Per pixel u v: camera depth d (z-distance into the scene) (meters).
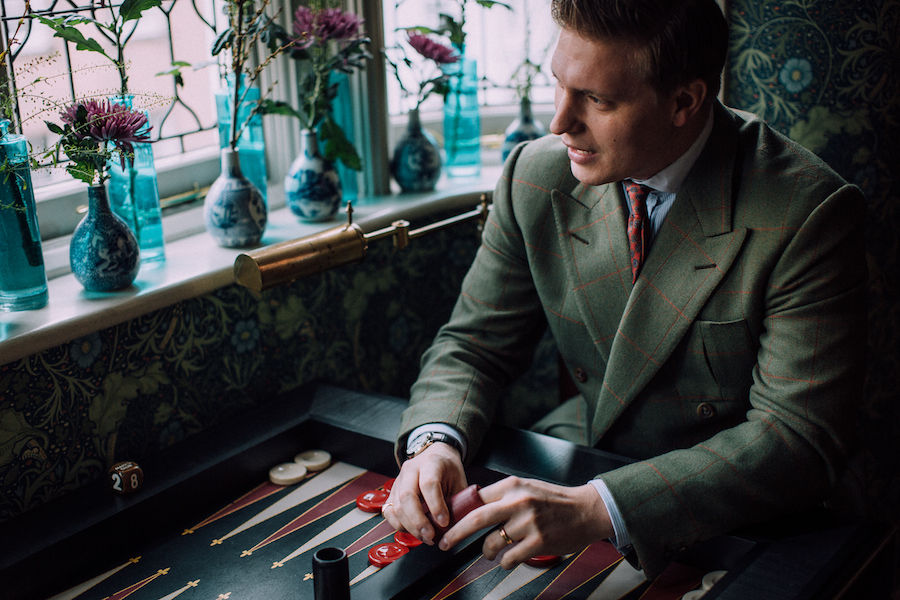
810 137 2.00
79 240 1.48
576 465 1.42
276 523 1.40
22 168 1.38
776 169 1.38
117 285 1.50
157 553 1.33
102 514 1.32
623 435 1.56
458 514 1.25
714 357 1.42
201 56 1.95
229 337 1.70
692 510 1.24
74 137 1.41
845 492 1.77
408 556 1.25
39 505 1.38
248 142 1.83
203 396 1.67
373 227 1.95
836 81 1.95
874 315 2.08
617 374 1.48
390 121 2.37
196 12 1.92
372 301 2.03
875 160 1.98
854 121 1.96
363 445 1.56
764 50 1.99
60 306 1.44
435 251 2.16
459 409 1.48
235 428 1.60
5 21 1.56
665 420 1.51
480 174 2.33
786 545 1.22
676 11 1.21
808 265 1.32
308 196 1.88
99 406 1.50
